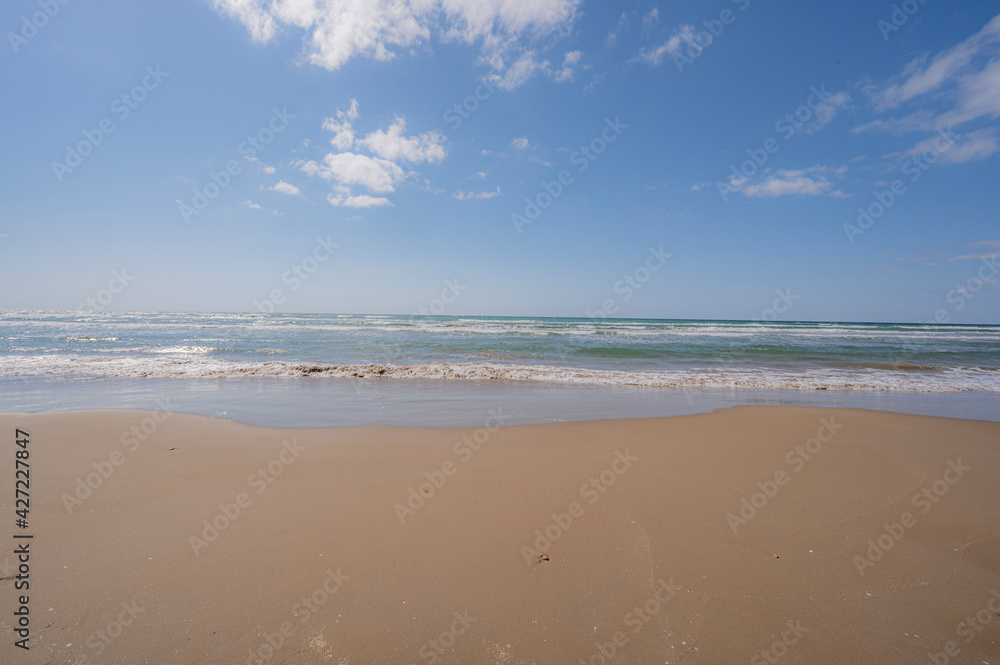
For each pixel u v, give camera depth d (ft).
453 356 58.08
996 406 30.60
